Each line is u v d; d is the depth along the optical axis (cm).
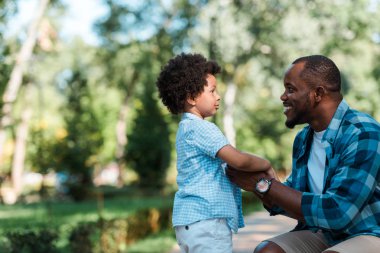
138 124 3075
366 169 319
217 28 3359
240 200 379
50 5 3509
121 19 3669
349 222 317
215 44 3381
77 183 2856
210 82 380
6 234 689
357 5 3036
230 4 3322
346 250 315
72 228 842
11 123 2567
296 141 379
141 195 2952
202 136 362
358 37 3148
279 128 4403
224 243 357
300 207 327
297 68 348
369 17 3055
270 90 4059
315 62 346
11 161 3672
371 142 324
